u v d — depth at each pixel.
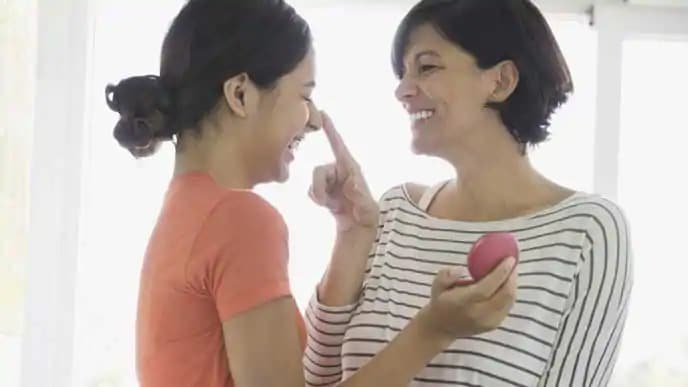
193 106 1.06
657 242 2.05
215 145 1.07
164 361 1.05
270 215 1.01
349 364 1.25
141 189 2.03
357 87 2.01
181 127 1.08
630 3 2.00
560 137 2.04
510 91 1.21
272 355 0.98
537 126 1.23
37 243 1.98
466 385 1.14
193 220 1.02
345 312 1.27
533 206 1.22
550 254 1.15
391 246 1.28
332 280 1.27
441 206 1.30
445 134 1.22
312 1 2.01
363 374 1.00
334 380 1.30
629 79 2.04
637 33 2.01
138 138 1.08
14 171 1.97
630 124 2.05
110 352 2.04
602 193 2.02
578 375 1.15
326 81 2.01
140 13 2.02
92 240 2.03
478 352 1.14
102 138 2.02
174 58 1.08
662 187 2.05
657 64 2.04
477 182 1.25
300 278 2.00
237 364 0.99
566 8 2.02
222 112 1.06
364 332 1.25
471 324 0.96
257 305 0.97
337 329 1.27
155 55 2.02
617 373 2.05
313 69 1.12
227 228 0.99
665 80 2.04
